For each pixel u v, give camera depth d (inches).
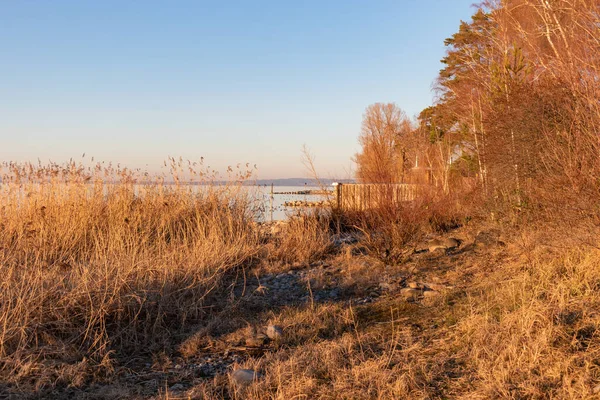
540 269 247.9
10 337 192.4
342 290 298.7
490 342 179.8
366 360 181.8
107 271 249.4
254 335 226.4
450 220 492.1
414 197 464.4
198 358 205.2
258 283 324.8
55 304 219.8
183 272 289.6
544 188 303.0
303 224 444.5
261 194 478.0
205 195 459.2
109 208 403.2
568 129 306.8
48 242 343.6
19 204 381.7
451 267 333.7
